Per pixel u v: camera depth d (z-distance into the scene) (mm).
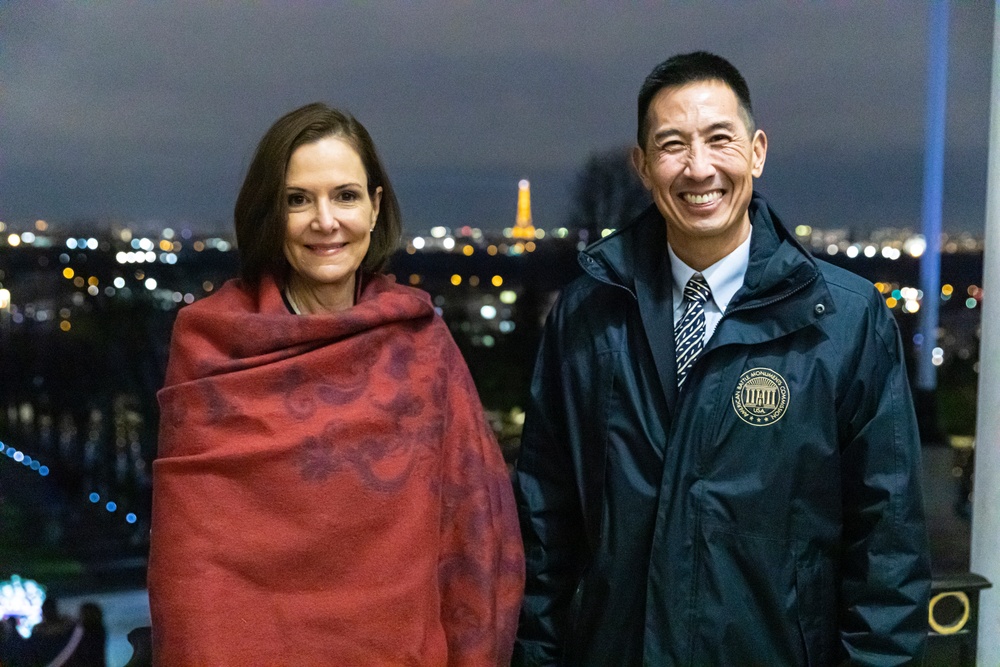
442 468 1335
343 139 1306
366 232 1340
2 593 3934
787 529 1265
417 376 1344
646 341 1341
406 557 1233
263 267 1363
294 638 1181
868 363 1256
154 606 1182
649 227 1406
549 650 1472
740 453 1265
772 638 1270
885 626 1243
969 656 1730
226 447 1204
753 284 1291
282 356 1266
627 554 1316
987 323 1842
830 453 1259
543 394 1481
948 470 2598
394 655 1209
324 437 1224
